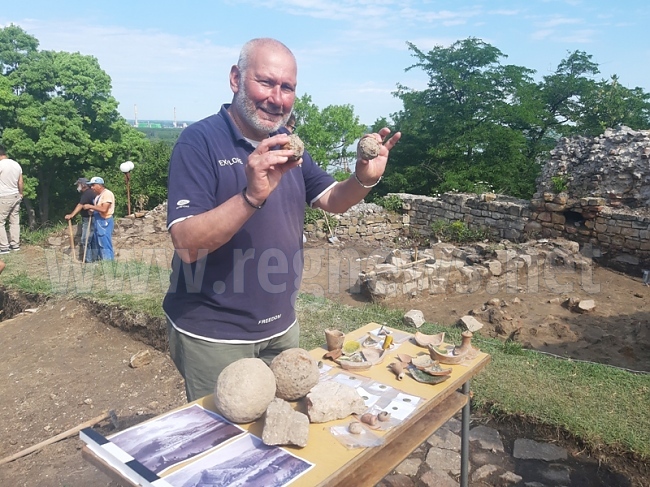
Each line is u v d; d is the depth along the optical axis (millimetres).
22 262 8406
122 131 23719
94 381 4855
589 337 5949
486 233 12648
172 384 4695
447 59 23203
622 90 24891
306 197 2721
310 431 1831
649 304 7332
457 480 3146
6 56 21641
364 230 14453
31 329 6020
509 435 3559
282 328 2436
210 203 2090
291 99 2172
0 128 21672
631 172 9859
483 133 21484
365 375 2377
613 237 9656
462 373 2410
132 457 1606
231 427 1836
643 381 4027
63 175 23891
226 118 2252
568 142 11430
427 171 23438
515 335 5863
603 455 3258
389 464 2082
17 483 3467
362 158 2332
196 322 2262
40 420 4289
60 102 21031
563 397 3793
